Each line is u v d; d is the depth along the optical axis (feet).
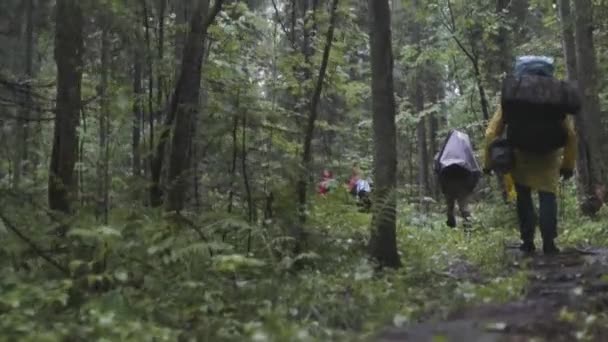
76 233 19.54
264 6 44.52
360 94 42.75
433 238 37.96
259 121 27.40
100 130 26.78
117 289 18.45
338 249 26.94
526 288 20.17
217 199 28.66
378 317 17.42
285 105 34.50
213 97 28.73
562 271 23.29
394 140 25.64
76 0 25.39
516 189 28.73
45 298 17.43
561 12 47.39
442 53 65.51
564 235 36.24
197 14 27.84
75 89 25.79
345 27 33.09
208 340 16.17
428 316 17.46
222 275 21.71
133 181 25.81
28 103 25.84
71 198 24.86
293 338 15.03
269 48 33.86
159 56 29.55
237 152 28.17
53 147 25.84
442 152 43.27
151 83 29.22
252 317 17.92
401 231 36.99
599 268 22.82
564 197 46.85
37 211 23.39
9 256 20.71
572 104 27.02
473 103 70.13
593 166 43.96
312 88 32.99
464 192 43.01
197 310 18.30
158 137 27.55
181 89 27.48
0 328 15.70
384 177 25.43
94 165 26.94
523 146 27.78
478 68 63.72
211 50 32.27
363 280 21.20
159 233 21.50
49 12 31.81
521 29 66.95
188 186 27.78
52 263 20.31
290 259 22.89
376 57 25.61
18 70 31.09
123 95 26.09
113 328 15.90
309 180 29.14
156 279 20.43
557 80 27.37
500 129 28.55
